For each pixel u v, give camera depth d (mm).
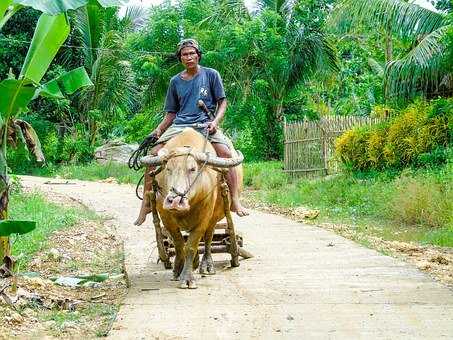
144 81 27891
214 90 7922
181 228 7352
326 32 24141
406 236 11891
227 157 7645
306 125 20141
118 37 27797
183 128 7672
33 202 13883
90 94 29250
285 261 8789
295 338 5445
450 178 13727
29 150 6969
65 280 7383
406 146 16109
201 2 26578
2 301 6277
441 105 15977
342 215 14492
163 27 25734
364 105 28625
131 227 12164
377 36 26781
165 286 7316
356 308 6328
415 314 6109
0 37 29078
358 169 17672
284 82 25453
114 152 29375
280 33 24953
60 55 29312
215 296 6812
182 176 6738
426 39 16516
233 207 7949
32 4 5625
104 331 5637
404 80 17250
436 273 8242
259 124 26312
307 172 20047
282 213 15289
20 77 6590
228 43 24359
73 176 26594
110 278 7844
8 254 6422
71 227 11602
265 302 6562
